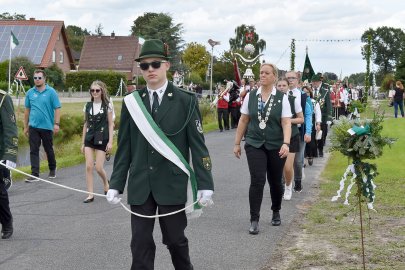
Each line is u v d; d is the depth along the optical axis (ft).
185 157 15.80
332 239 23.13
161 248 22.06
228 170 42.91
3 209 23.30
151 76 15.60
